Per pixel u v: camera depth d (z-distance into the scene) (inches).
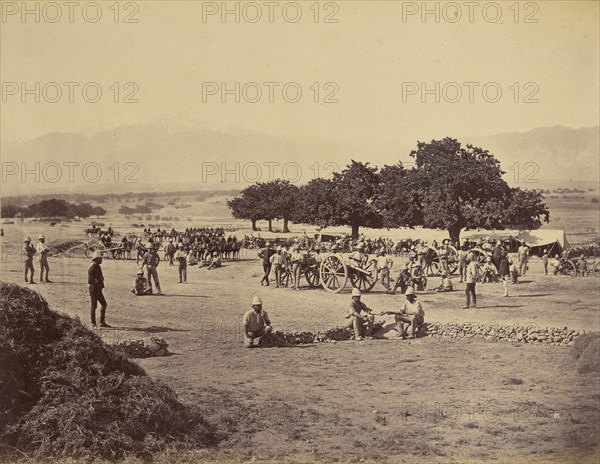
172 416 388.5
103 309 676.1
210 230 1755.7
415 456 366.9
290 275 1035.3
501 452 371.6
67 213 2310.5
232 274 1211.2
